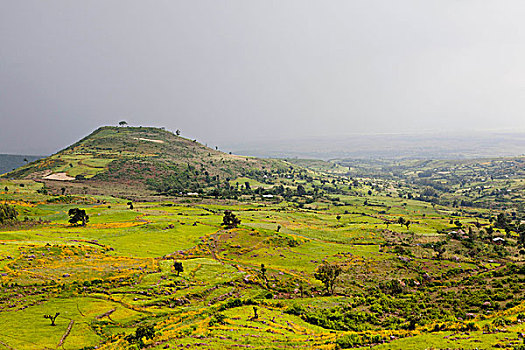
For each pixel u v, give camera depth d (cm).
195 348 3919
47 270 7562
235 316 5441
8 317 5344
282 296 7538
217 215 17862
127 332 5141
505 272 7300
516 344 3178
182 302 6762
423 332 4238
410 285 7975
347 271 9419
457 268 9519
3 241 9356
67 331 5006
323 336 4544
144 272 8200
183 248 11244
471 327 4072
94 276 7594
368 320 5503
